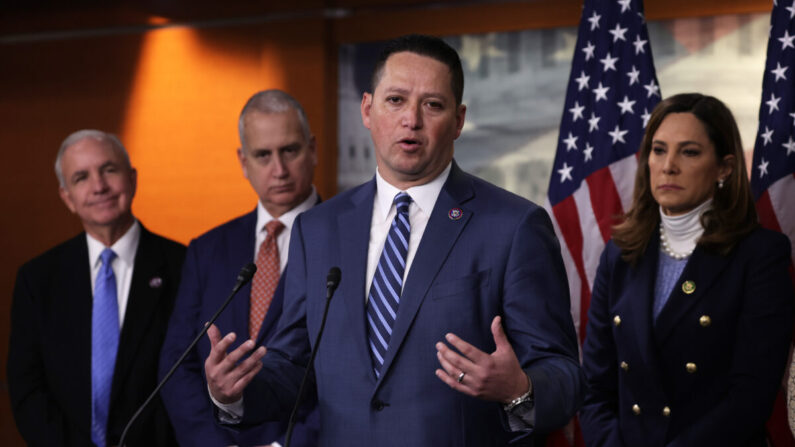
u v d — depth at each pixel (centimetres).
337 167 757
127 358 535
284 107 514
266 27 774
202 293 514
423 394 317
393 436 316
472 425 317
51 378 543
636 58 532
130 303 546
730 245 427
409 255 334
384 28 743
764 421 411
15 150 849
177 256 567
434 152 332
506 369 276
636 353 438
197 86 797
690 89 655
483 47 716
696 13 651
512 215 332
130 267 562
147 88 812
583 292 522
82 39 831
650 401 433
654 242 453
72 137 566
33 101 845
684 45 657
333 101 758
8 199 849
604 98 534
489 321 321
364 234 342
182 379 496
